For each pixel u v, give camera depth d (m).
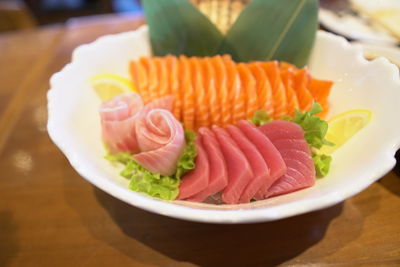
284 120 0.29
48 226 0.28
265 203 0.26
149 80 0.34
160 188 0.27
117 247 0.27
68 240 0.28
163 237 0.27
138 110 0.31
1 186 0.31
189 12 0.36
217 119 0.32
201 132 0.29
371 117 0.28
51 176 0.32
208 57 0.36
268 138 0.28
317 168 0.27
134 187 0.27
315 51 0.35
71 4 1.08
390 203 0.28
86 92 0.33
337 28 0.43
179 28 0.37
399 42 0.40
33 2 1.04
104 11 1.02
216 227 0.27
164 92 0.33
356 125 0.28
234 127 0.29
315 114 0.30
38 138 0.35
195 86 0.33
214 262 0.26
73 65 0.33
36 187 0.31
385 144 0.25
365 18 0.45
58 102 0.30
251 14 0.35
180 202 0.26
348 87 0.31
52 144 0.35
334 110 0.32
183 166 0.28
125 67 0.37
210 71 0.33
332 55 0.33
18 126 0.37
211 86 0.32
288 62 0.36
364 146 0.26
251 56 0.37
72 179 0.31
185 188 0.27
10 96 0.41
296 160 0.27
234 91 0.32
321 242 0.26
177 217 0.23
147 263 0.26
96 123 0.33
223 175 0.26
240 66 0.34
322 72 0.34
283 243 0.26
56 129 0.27
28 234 0.28
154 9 0.36
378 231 0.26
